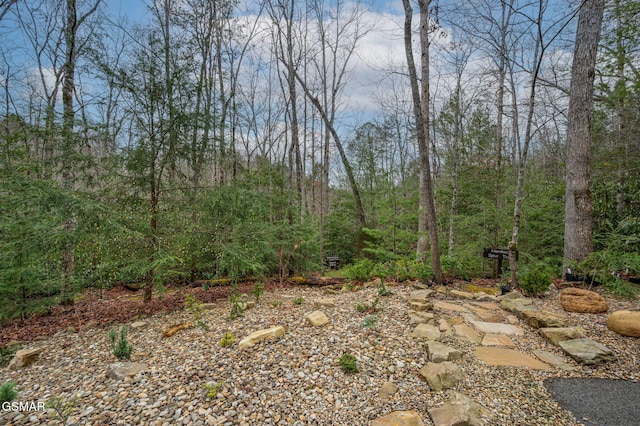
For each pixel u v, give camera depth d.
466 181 9.95
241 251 5.91
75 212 4.39
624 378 2.94
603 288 5.14
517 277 5.91
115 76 5.07
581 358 3.21
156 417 2.36
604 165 7.80
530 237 8.37
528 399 2.64
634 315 3.70
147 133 5.40
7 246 4.42
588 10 5.92
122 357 3.47
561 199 9.28
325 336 3.67
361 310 4.58
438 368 2.91
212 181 9.14
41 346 4.18
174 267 6.18
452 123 10.52
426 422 2.32
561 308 4.59
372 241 10.95
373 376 2.90
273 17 9.44
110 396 2.67
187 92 5.51
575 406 2.55
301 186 9.00
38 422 2.40
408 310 4.61
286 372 2.93
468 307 4.86
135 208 5.36
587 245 5.99
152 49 5.50
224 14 9.47
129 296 7.09
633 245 5.64
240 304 5.27
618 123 8.20
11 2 7.13
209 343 3.66
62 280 5.27
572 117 6.20
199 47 7.34
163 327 4.51
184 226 5.69
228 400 2.54
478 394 2.68
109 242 4.90
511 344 3.64
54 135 5.10
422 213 8.00
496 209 8.27
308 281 7.38
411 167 15.37
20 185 4.37
